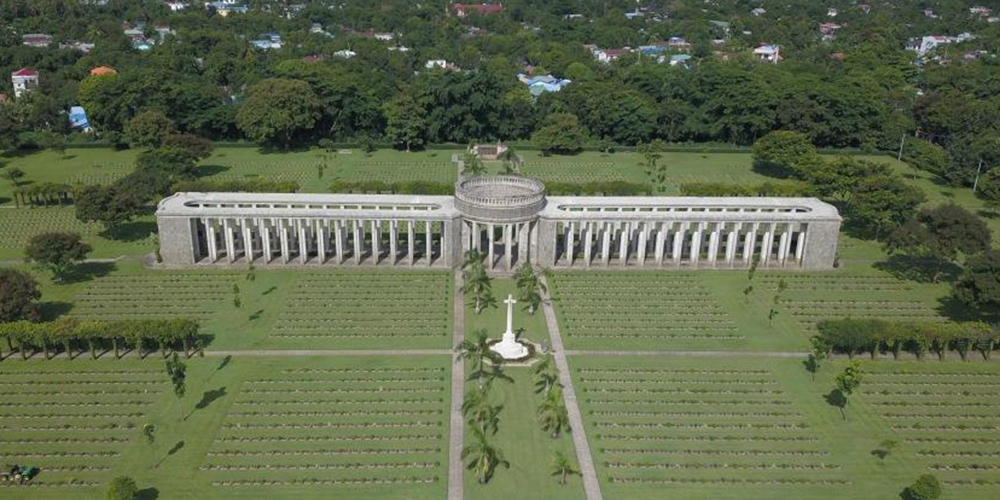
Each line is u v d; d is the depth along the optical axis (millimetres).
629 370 125000
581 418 111812
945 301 153875
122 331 123625
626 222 164875
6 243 174500
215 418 110250
